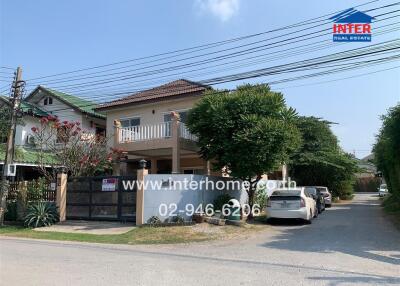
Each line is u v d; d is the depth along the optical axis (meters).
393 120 16.41
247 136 17.22
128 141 23.17
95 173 23.50
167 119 24.98
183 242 13.57
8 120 22.84
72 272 8.46
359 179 64.94
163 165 26.81
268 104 18.53
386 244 12.43
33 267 9.00
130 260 10.06
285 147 17.88
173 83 27.86
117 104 26.56
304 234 14.78
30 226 17.66
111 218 17.70
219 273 8.45
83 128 29.55
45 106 31.41
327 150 37.38
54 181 19.31
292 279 7.93
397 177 22.45
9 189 20.28
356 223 17.97
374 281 7.89
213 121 18.22
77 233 15.69
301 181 38.00
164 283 7.52
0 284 7.41
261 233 15.25
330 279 7.98
